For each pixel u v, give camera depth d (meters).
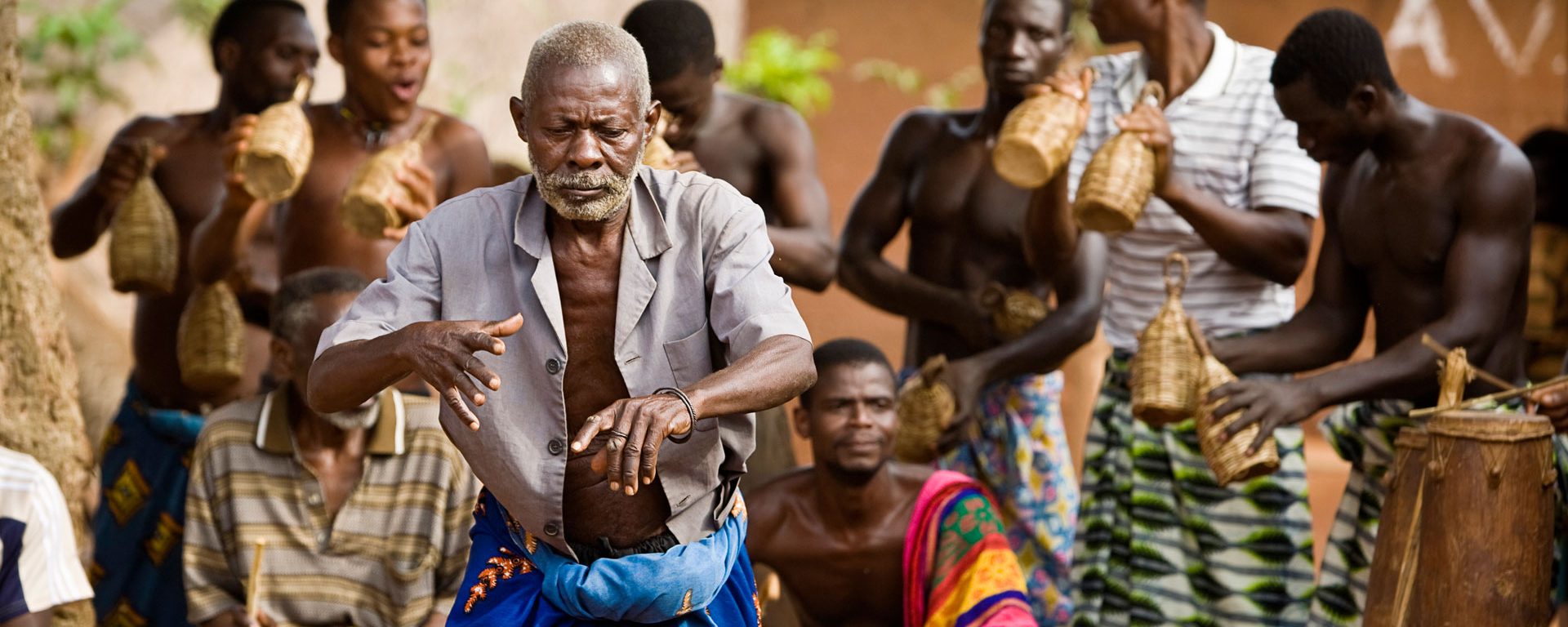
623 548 2.99
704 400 2.65
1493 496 3.45
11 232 4.42
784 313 2.88
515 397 2.92
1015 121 4.57
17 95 4.50
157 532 5.25
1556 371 5.56
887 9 12.50
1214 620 4.92
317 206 5.13
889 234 5.68
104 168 5.42
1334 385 4.34
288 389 4.41
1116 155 4.49
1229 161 5.10
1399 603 3.65
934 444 5.07
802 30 12.54
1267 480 4.83
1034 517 5.30
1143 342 4.61
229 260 4.98
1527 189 4.32
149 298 5.48
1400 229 4.48
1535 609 3.47
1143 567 5.02
